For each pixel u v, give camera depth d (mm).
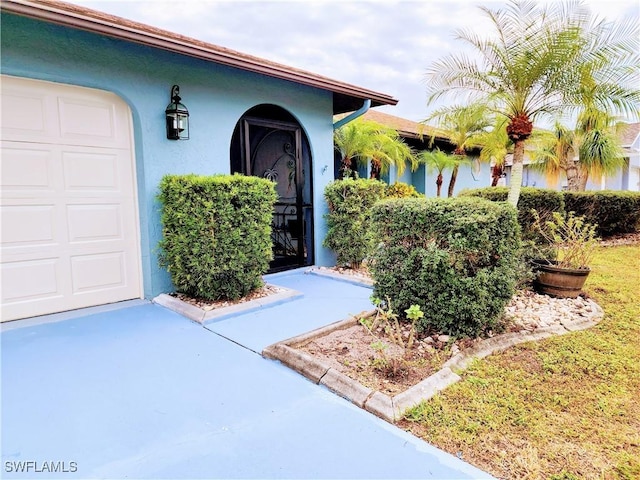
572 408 2551
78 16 3453
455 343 3416
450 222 3463
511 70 5336
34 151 4043
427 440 2232
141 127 4516
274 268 6406
